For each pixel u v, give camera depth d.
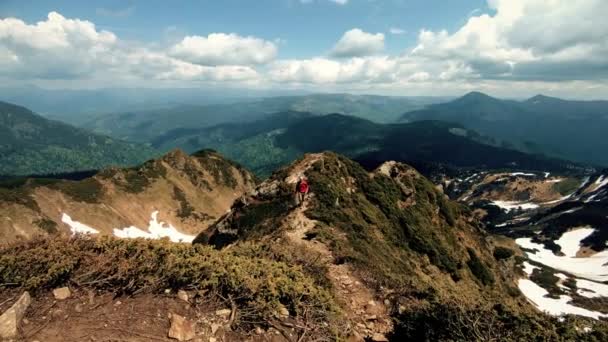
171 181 160.75
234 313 7.64
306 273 12.88
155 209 144.25
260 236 28.48
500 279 48.19
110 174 144.88
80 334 6.27
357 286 14.09
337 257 17.98
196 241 45.50
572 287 82.31
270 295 8.37
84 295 7.24
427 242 38.12
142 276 7.84
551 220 170.25
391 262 27.05
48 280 7.20
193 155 188.12
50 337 6.10
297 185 33.06
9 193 109.81
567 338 8.46
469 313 9.58
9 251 8.23
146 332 6.63
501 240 112.44
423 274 30.95
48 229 104.50
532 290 78.31
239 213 38.25
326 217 29.16
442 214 49.94
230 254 11.38
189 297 7.83
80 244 8.77
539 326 8.72
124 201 137.75
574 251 136.38
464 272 38.75
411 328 10.65
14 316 6.12
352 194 39.56
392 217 39.94
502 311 9.60
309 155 44.78
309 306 8.55
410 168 52.66
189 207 154.38
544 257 132.25
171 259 8.56
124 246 8.99
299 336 7.74
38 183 122.12
